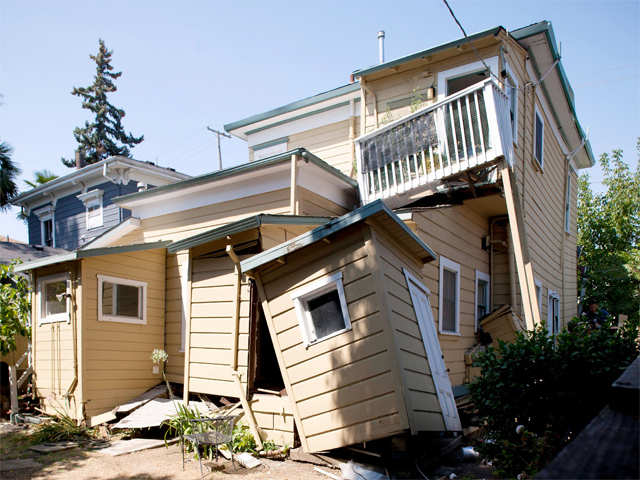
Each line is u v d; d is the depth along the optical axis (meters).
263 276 6.52
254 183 9.62
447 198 9.52
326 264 6.00
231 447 6.13
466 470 5.70
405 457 5.55
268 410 6.64
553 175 14.14
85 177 18.08
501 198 9.45
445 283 9.12
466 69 10.07
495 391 5.14
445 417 6.22
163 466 5.74
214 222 10.04
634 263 19.16
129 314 8.54
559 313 14.23
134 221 11.06
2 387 8.69
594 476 1.20
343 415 5.56
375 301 5.54
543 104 12.84
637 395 1.83
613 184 20.89
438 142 8.59
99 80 35.94
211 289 7.75
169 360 8.89
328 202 10.13
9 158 17.66
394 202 9.91
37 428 7.48
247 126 14.79
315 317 6.08
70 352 7.81
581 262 21.02
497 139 7.92
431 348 6.66
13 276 9.67
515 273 10.81
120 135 36.31
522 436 4.74
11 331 8.52
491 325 10.13
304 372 5.98
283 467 5.80
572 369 4.86
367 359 5.49
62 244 19.31
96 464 5.77
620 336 5.19
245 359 7.05
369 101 11.49
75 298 7.90
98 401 7.71
